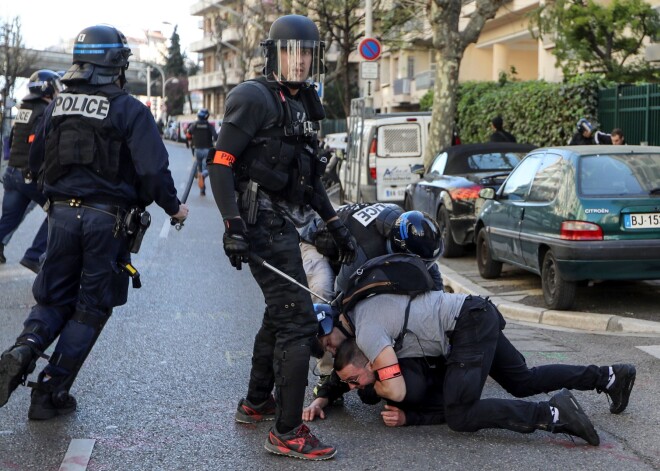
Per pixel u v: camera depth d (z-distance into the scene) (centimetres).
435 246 518
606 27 1836
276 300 463
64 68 6600
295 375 462
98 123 500
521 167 988
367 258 530
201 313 855
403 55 4916
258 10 4525
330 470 449
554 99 1925
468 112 2605
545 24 1930
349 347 495
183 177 3084
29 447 476
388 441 493
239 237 449
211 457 467
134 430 508
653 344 736
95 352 691
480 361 480
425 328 483
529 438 497
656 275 815
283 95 463
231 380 614
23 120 984
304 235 578
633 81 1844
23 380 496
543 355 696
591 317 816
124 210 515
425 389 499
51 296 514
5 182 1060
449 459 464
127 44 520
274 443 469
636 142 1689
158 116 10025
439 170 1359
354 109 1967
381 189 1798
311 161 471
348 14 3241
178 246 1355
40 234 910
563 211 834
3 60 5000
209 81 8656
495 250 1018
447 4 1781
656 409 550
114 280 519
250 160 459
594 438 480
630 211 814
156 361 665
